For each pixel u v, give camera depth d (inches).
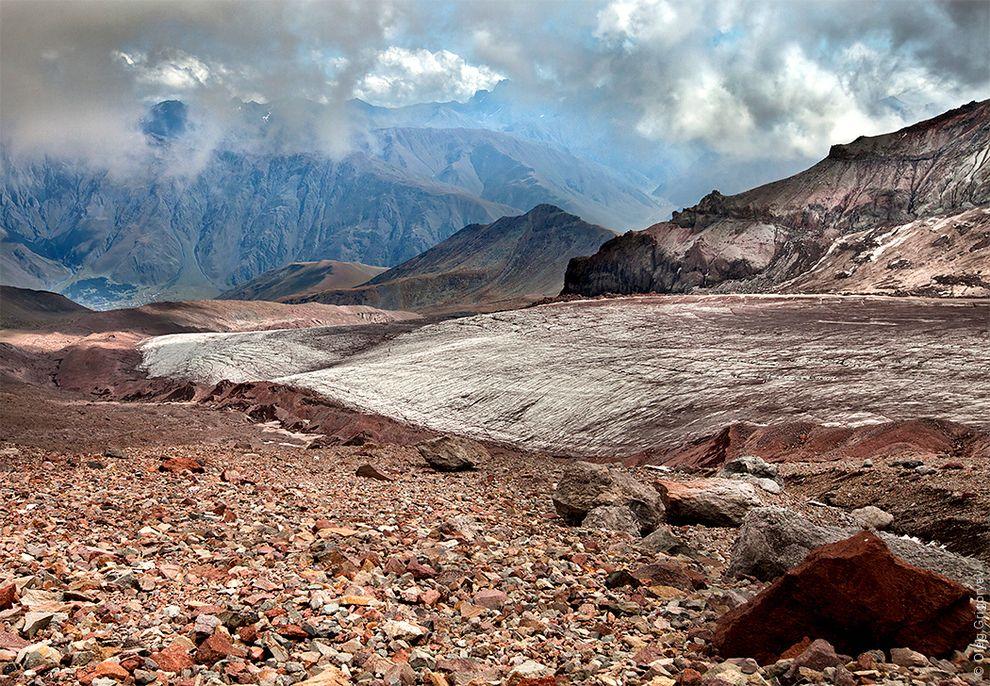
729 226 7440.9
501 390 3435.0
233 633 366.6
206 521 683.4
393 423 3245.6
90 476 1010.7
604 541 708.7
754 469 1154.0
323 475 1155.9
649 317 4562.0
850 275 5812.0
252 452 1574.8
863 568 379.6
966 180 6653.5
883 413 2062.0
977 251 5280.5
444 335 5265.8
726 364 3132.4
